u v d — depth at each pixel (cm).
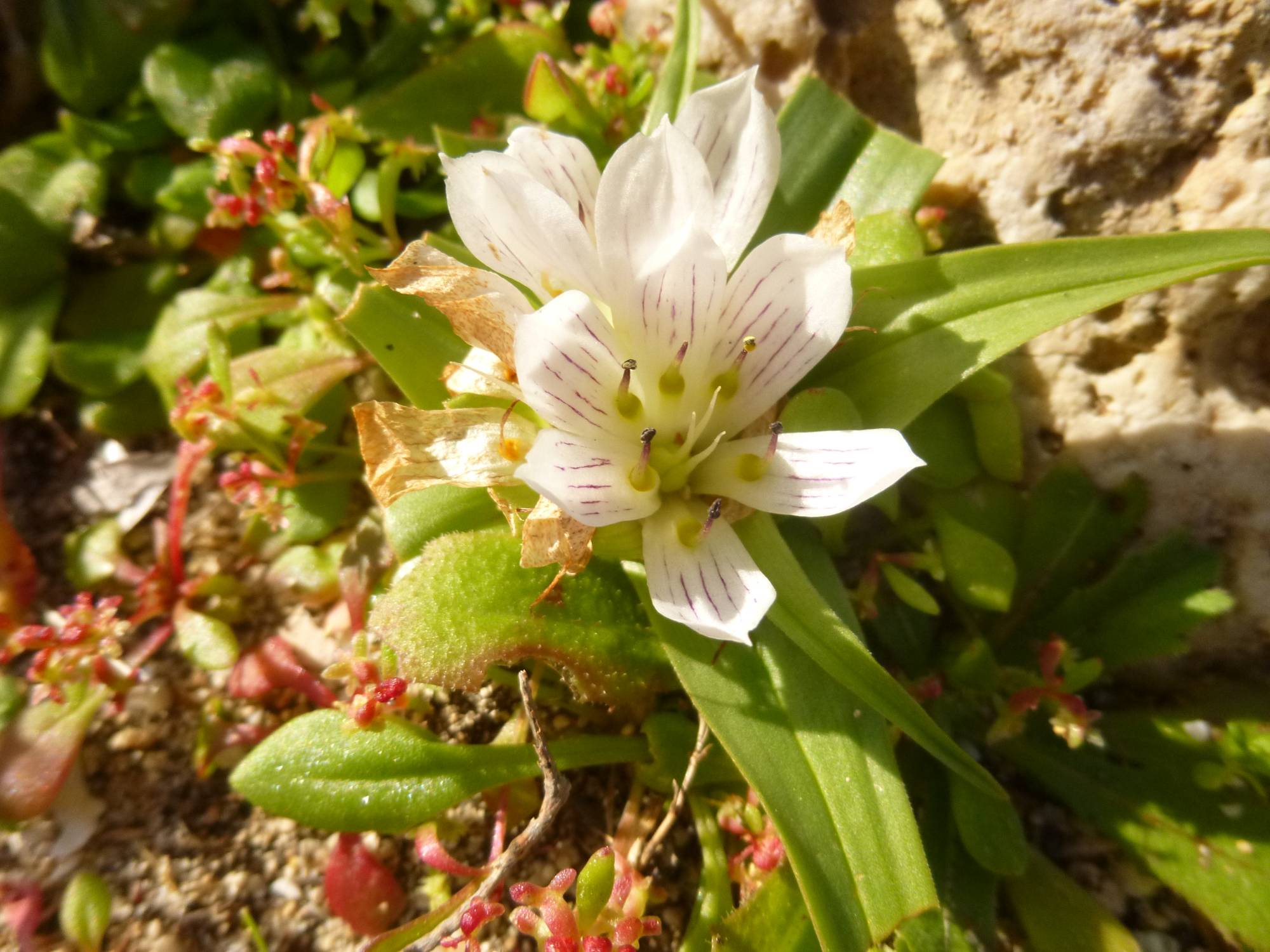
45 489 13
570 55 13
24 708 11
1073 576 11
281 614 12
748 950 9
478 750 10
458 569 9
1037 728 11
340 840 10
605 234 8
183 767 11
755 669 9
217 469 13
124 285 13
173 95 13
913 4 12
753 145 9
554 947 8
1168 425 11
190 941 10
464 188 8
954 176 12
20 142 15
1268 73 10
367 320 10
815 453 8
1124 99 11
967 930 10
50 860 11
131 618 11
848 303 8
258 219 11
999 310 9
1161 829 10
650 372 9
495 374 9
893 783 8
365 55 14
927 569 11
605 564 10
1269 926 9
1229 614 11
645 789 10
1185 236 9
